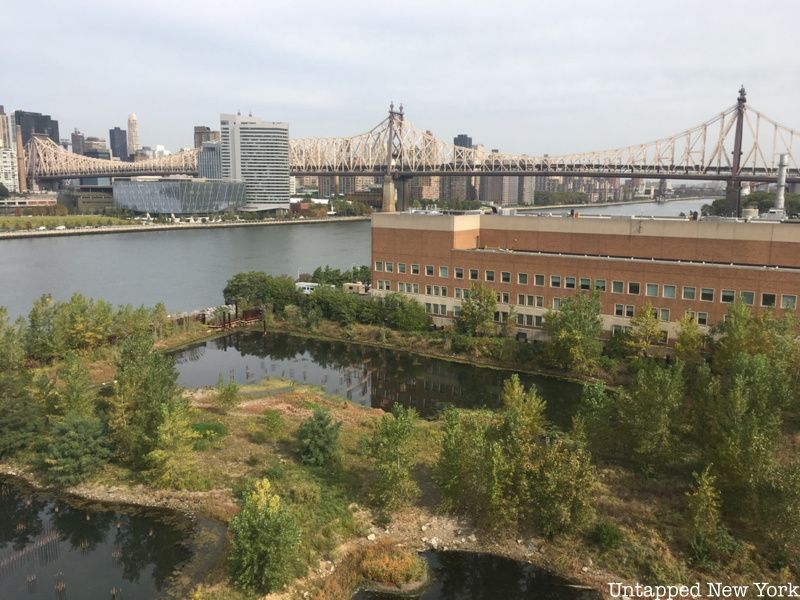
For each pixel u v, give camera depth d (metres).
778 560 41.53
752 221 85.12
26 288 157.88
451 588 41.56
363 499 50.69
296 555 41.62
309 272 181.62
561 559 43.31
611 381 78.88
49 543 46.75
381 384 82.94
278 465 54.97
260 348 100.62
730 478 45.41
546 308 92.06
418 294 104.38
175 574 42.47
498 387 80.75
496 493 44.97
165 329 103.00
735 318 68.38
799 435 56.88
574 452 48.28
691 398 64.19
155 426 54.12
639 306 85.06
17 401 59.25
